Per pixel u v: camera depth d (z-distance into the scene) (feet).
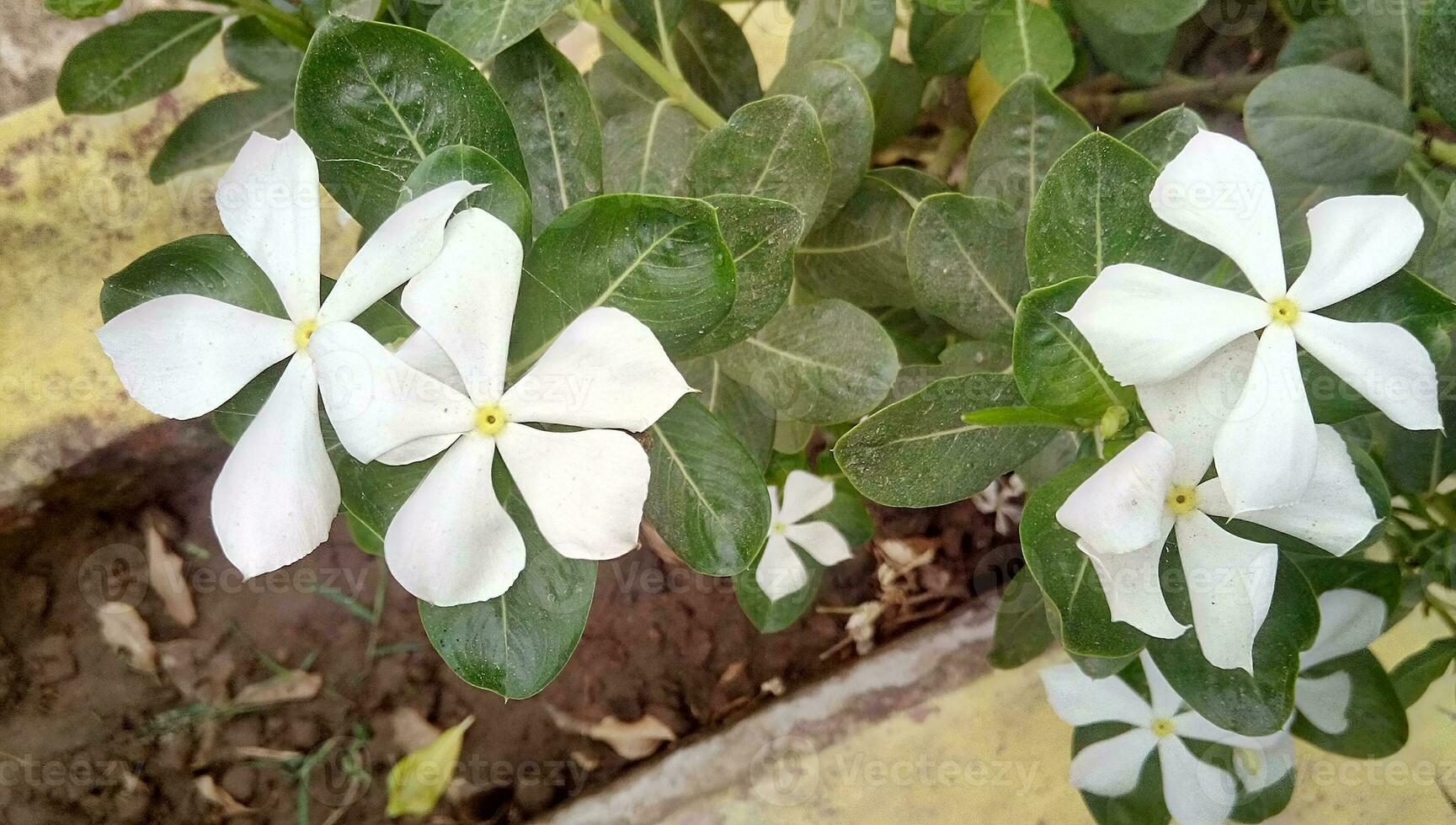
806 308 0.60
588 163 0.54
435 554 0.42
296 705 1.04
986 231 0.55
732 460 0.50
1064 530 0.47
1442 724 0.78
